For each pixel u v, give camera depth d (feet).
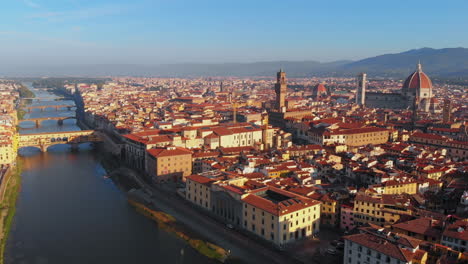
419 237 618.03
